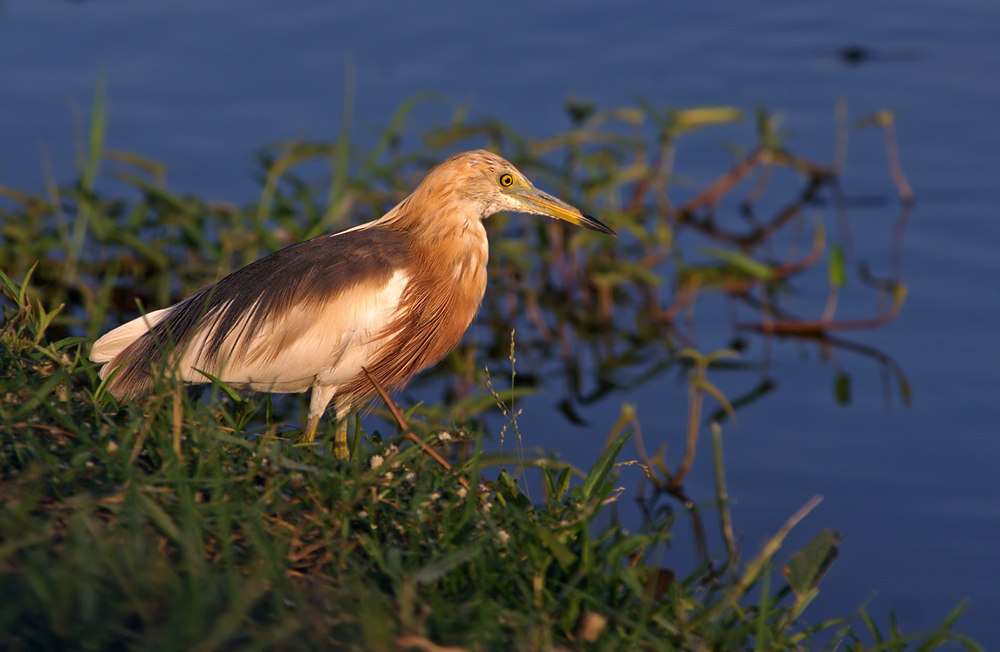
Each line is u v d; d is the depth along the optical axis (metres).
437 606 4.67
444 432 6.49
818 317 12.41
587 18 17.95
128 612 4.19
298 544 5.17
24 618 4.03
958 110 15.16
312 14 17.81
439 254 8.17
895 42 17.02
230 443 6.02
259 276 7.83
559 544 5.20
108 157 11.88
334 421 8.00
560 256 13.26
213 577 4.37
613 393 11.28
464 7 18.19
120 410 6.09
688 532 8.76
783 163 14.23
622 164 15.11
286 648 4.25
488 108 15.27
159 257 11.77
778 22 17.91
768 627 5.39
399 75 16.11
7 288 7.33
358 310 7.70
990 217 13.14
